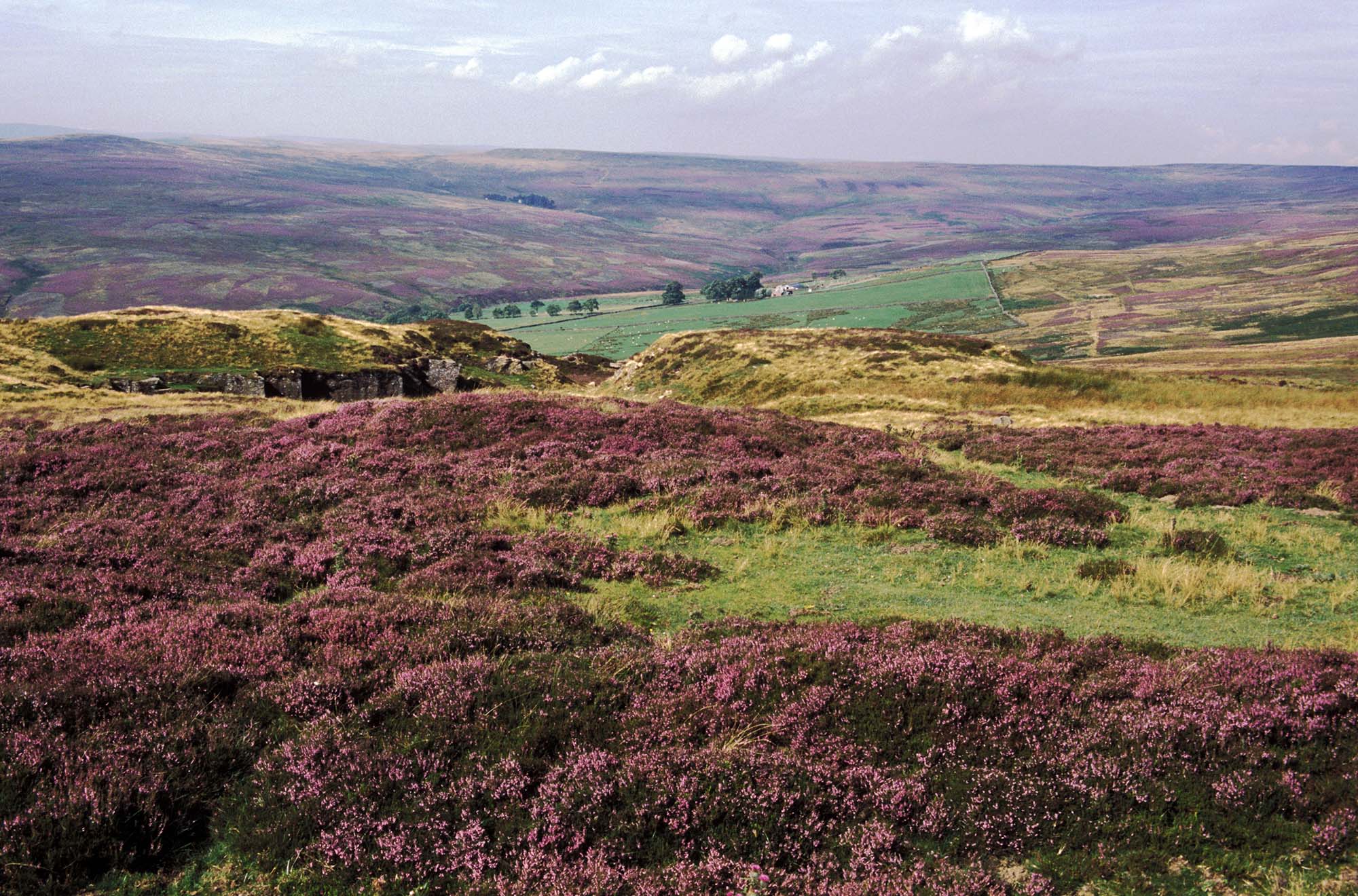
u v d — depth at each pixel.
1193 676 8.98
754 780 6.89
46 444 24.25
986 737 7.70
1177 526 18.92
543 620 10.74
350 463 22.28
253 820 6.35
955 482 22.69
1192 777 6.92
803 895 5.79
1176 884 5.87
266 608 10.77
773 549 16.77
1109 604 13.67
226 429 26.50
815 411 61.12
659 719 8.03
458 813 6.40
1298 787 6.61
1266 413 47.53
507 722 7.66
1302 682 8.52
